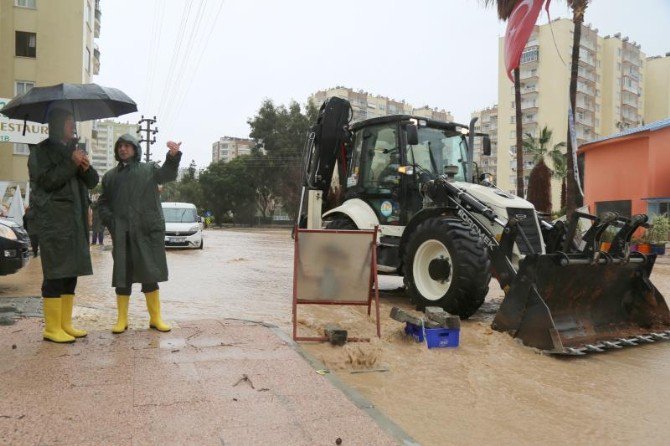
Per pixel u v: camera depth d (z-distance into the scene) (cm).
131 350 472
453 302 682
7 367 418
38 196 470
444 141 888
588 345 559
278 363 449
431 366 496
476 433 354
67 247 478
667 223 1941
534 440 345
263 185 6462
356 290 593
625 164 2595
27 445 289
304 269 580
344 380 452
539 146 3966
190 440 301
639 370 500
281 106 6203
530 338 560
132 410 340
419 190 827
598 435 354
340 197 991
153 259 527
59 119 471
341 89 8225
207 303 797
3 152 2848
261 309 756
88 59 3512
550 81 6656
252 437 308
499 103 7144
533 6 2114
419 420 374
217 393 375
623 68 7388
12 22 3009
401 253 790
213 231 5016
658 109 7856
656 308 650
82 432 307
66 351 464
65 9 3086
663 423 375
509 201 715
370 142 921
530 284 571
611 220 595
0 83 3008
